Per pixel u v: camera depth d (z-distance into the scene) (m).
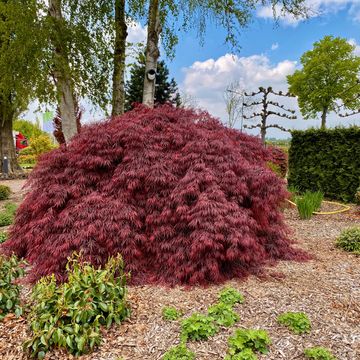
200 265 3.31
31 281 3.35
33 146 21.48
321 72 21.83
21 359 2.28
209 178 3.53
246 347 2.24
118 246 3.37
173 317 2.69
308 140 9.09
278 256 4.11
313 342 2.33
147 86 6.93
